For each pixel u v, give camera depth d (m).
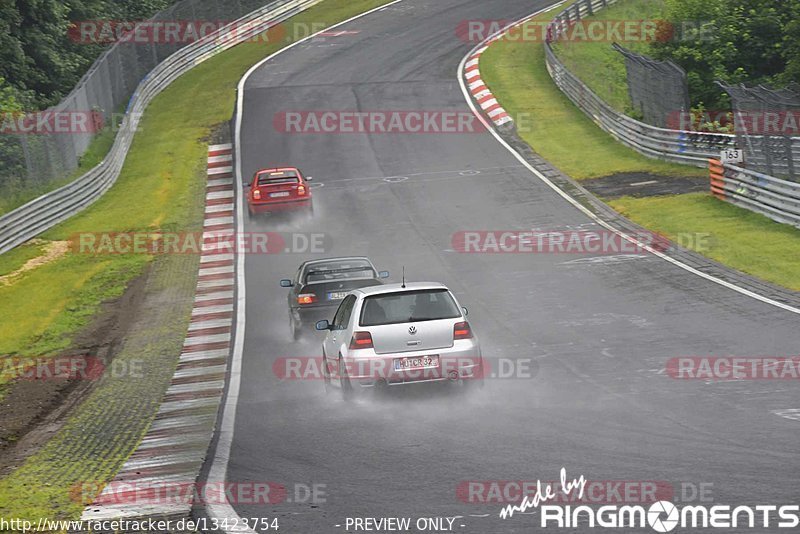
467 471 32.84
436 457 34.91
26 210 108.88
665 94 138.88
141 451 42.22
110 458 41.78
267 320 73.06
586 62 192.00
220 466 36.94
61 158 131.25
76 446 45.16
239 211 116.38
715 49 165.62
